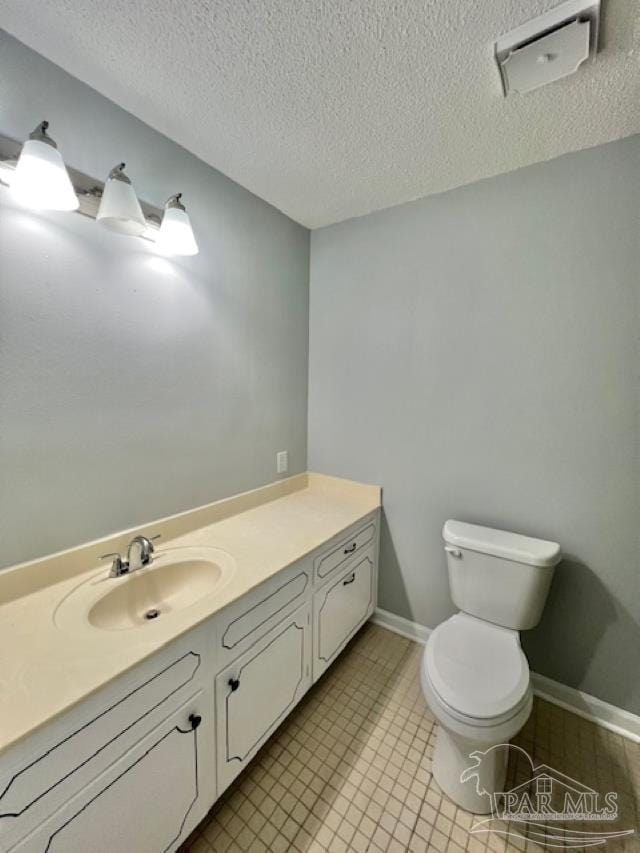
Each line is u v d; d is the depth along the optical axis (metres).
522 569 1.44
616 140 1.33
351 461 2.15
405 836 1.13
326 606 1.60
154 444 1.43
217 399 1.69
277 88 1.12
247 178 1.64
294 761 1.35
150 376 1.40
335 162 1.51
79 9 0.89
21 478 1.07
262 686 1.25
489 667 1.27
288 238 2.02
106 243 1.22
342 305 2.09
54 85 1.06
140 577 1.23
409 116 1.24
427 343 1.82
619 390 1.40
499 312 1.62
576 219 1.43
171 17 0.90
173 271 1.45
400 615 2.07
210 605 1.04
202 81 1.10
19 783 0.66
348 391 2.12
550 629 1.61
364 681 1.73
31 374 1.07
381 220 1.91
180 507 1.56
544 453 1.57
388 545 2.06
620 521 1.43
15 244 1.02
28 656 0.84
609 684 1.51
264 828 1.14
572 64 0.99
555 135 1.31
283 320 2.04
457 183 1.65
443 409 1.80
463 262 1.69
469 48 0.97
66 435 1.17
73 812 0.74
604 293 1.40
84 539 1.23
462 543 1.56
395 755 1.38
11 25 0.94
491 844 1.12
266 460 2.01
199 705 1.01
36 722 0.67
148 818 0.90
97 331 1.22
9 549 1.06
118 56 1.02
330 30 0.93
